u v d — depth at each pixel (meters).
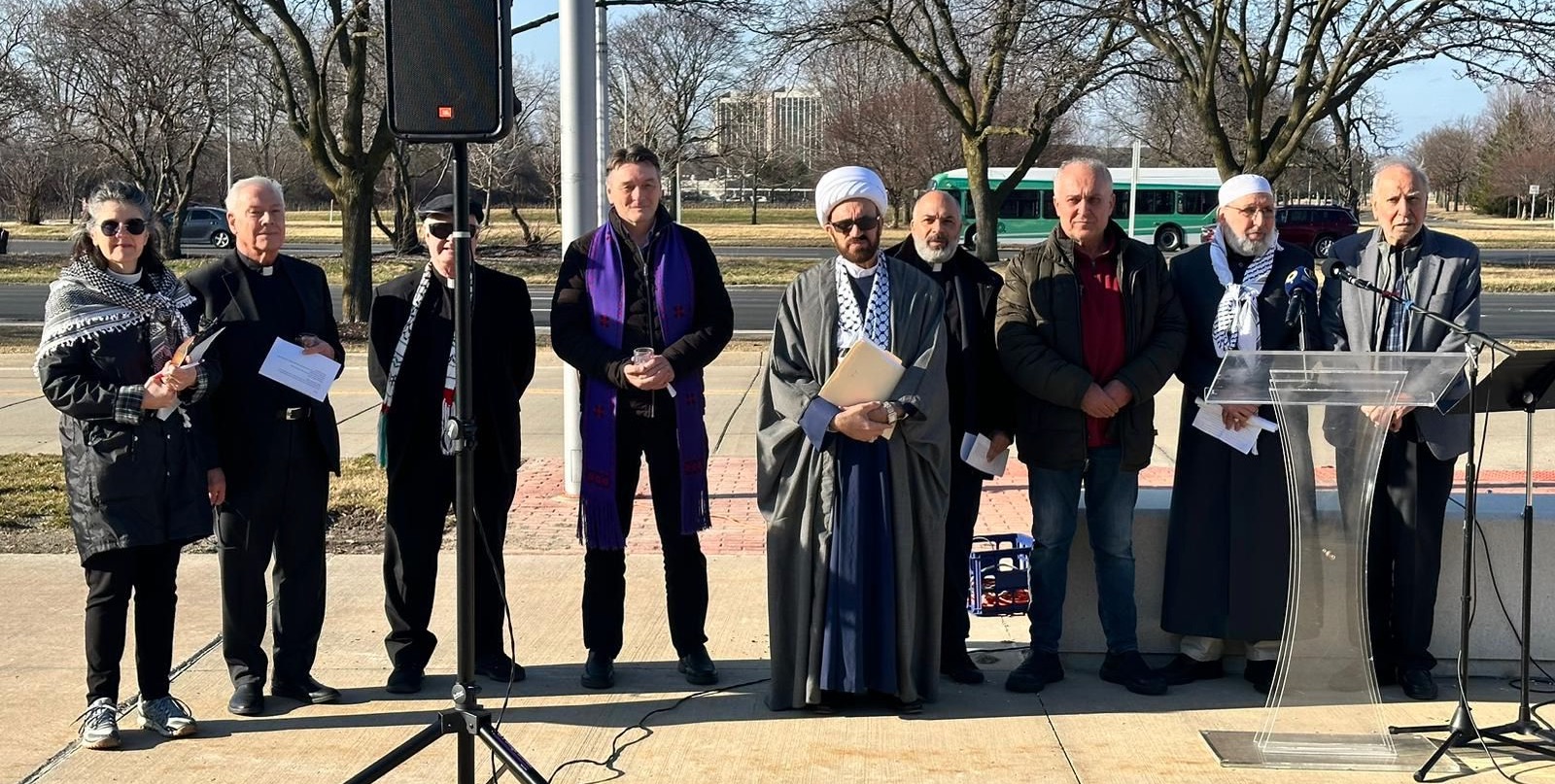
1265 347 4.93
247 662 4.79
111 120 30.83
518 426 5.12
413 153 36.88
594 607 5.08
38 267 30.89
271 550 4.86
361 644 5.56
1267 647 5.04
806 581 4.70
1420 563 4.90
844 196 4.64
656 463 5.00
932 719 4.75
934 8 24.02
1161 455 9.59
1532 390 4.27
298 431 4.72
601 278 4.95
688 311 4.97
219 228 39.91
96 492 4.29
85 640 5.00
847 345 4.70
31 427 10.70
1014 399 5.03
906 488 4.68
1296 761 4.37
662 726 4.69
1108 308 4.84
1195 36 20.47
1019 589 5.78
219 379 4.45
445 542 7.06
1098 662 5.38
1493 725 4.67
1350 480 4.45
